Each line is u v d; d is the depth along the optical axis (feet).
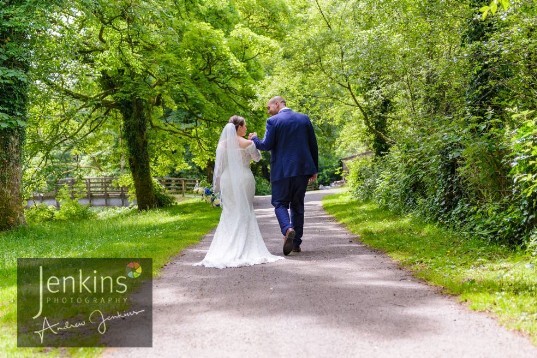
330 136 134.31
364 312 14.52
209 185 100.99
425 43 41.29
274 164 24.91
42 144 66.44
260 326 13.53
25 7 40.19
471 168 27.68
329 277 19.30
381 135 59.36
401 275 19.60
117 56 54.90
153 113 80.18
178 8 63.10
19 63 43.60
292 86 62.80
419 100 46.52
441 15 38.09
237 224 23.32
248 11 83.10
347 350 11.65
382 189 50.16
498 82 28.99
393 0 41.75
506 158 25.21
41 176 68.13
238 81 70.28
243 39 66.85
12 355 11.81
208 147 81.87
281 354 11.53
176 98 70.49
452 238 27.45
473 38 32.27
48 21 44.39
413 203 40.86
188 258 25.48
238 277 19.85
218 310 15.23
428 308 14.79
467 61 31.12
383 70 46.57
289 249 24.16
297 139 24.52
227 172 23.77
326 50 57.62
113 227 45.93
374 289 17.25
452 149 31.30
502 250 23.08
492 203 26.35
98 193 140.36
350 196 72.23
